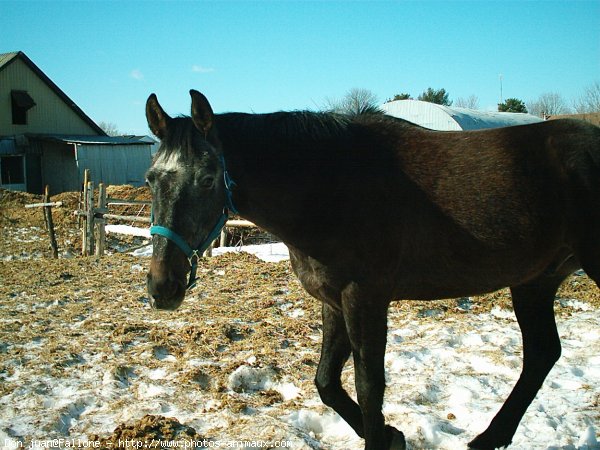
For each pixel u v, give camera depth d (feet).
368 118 10.54
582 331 17.93
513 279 10.30
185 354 16.10
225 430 11.57
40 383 13.91
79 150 100.78
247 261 30.63
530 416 12.11
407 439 11.27
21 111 108.68
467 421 12.19
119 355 16.03
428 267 10.09
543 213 9.87
